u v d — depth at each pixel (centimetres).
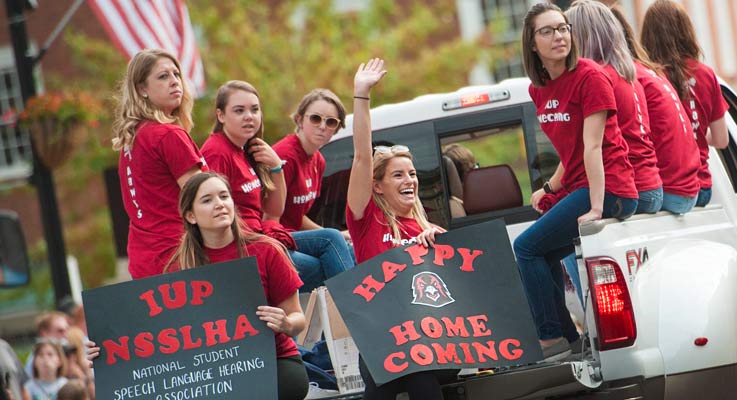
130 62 1914
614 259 1873
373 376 1752
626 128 2008
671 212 2047
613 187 1959
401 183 1922
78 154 5744
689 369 1877
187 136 1894
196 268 1769
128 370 1748
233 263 1769
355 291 1809
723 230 2122
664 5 2239
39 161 3447
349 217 1941
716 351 1883
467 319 1817
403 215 1945
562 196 2170
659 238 1972
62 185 5891
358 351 1916
